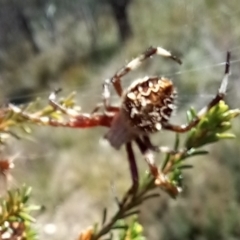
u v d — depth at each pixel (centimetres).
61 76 40
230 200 24
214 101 5
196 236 24
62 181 29
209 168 25
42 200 28
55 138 31
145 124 6
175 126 5
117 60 39
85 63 40
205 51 28
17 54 41
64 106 6
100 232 5
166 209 24
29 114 6
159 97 6
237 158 25
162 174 5
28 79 39
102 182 30
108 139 6
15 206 5
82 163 31
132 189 5
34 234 5
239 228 23
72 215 28
